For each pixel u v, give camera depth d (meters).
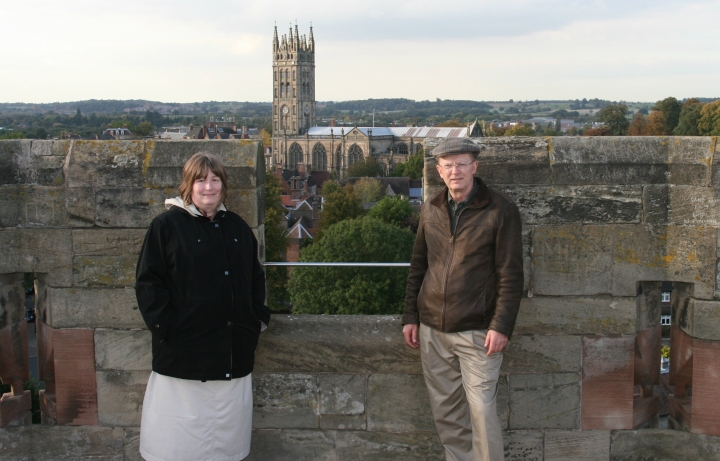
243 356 4.87
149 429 4.92
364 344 5.59
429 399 5.45
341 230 42.69
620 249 5.32
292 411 5.68
